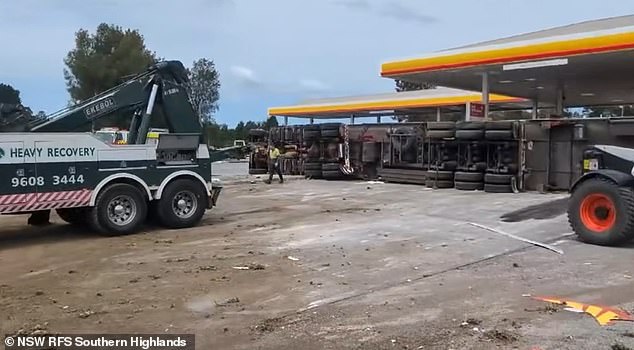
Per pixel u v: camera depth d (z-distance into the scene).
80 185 10.46
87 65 63.41
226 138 66.19
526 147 17.39
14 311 6.02
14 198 9.82
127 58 64.62
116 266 8.15
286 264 8.02
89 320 5.68
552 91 30.78
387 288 6.67
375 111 40.97
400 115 44.94
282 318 5.62
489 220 11.85
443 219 12.14
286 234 10.63
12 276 7.73
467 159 18.69
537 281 6.90
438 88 38.25
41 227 12.02
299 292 6.55
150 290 6.77
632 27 16.78
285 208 14.77
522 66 19.61
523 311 5.70
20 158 9.87
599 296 6.23
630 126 15.46
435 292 6.46
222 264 8.10
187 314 5.82
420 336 5.04
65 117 11.45
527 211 12.98
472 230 10.66
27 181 9.94
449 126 18.80
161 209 11.41
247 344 4.94
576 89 29.88
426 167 20.94
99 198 10.65
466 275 7.25
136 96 12.30
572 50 18.08
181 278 7.32
